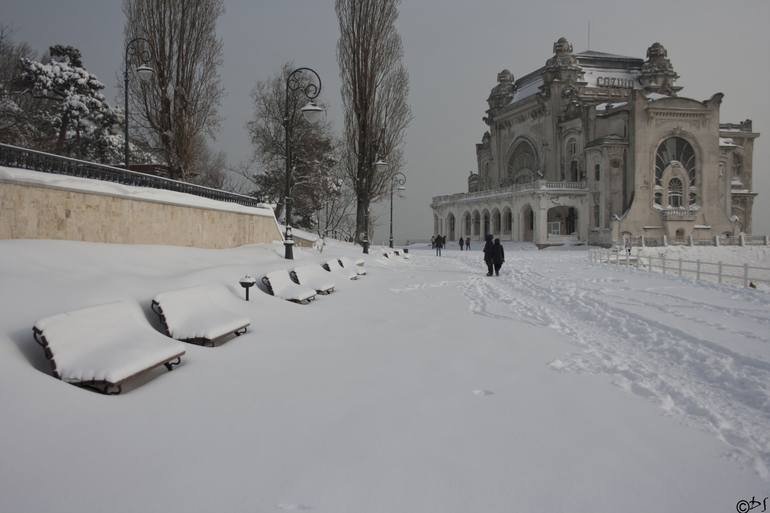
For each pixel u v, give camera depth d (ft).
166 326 24.73
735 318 40.57
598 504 12.03
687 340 31.89
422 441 15.35
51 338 17.78
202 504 11.47
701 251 194.90
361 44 119.96
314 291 44.04
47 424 14.60
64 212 36.32
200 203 54.80
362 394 19.75
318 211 172.76
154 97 86.84
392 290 57.06
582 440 15.81
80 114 128.77
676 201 234.17
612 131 239.30
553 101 262.06
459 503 11.85
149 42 84.28
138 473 12.78
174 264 41.01
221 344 26.84
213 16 89.76
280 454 14.16
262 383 20.68
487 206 276.62
